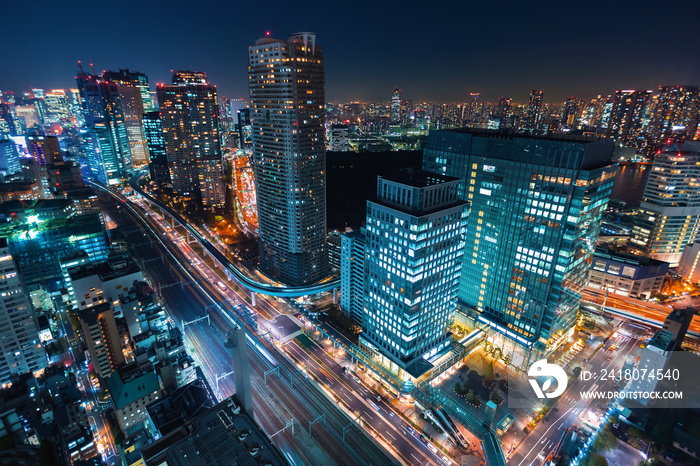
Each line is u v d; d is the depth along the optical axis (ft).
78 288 578.25
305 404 506.89
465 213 513.86
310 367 581.12
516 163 511.81
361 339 593.83
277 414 488.44
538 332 540.93
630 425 442.50
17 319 509.76
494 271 582.35
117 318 601.21
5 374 512.63
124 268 642.22
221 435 288.92
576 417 478.18
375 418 486.38
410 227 460.14
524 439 450.71
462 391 518.37
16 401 369.50
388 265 510.17
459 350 575.38
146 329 586.86
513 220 535.60
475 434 455.22
